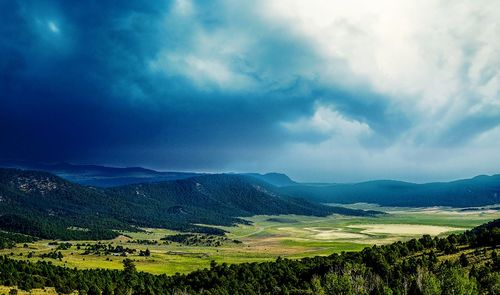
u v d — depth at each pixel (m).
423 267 169.88
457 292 140.75
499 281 144.62
